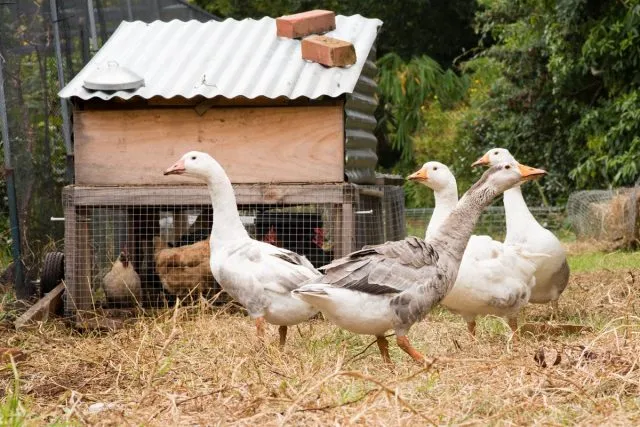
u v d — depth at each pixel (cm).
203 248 582
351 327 419
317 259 606
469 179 1332
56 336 526
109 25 704
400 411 356
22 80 618
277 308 466
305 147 561
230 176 564
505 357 405
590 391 374
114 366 433
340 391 380
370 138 645
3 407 362
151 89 563
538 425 344
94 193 564
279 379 405
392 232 698
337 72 573
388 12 1698
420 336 493
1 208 696
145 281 611
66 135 639
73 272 564
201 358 444
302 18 616
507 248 487
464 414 357
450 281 427
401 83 1548
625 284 618
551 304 564
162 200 562
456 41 1780
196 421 358
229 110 564
